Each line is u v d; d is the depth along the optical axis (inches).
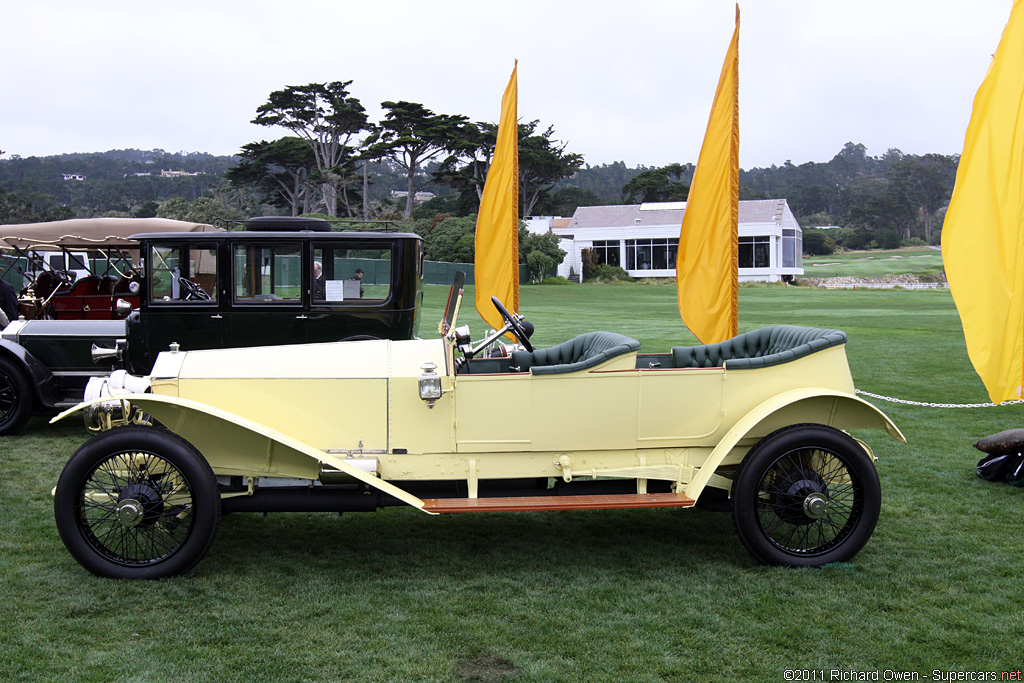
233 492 162.2
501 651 126.1
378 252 293.9
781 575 156.9
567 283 1845.5
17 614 136.3
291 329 292.2
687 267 289.3
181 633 130.6
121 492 150.6
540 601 145.2
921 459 252.2
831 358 166.9
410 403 160.2
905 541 177.0
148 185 5014.8
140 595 144.8
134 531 170.2
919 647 128.3
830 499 158.7
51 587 147.3
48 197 2974.9
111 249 423.2
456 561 166.6
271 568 160.7
